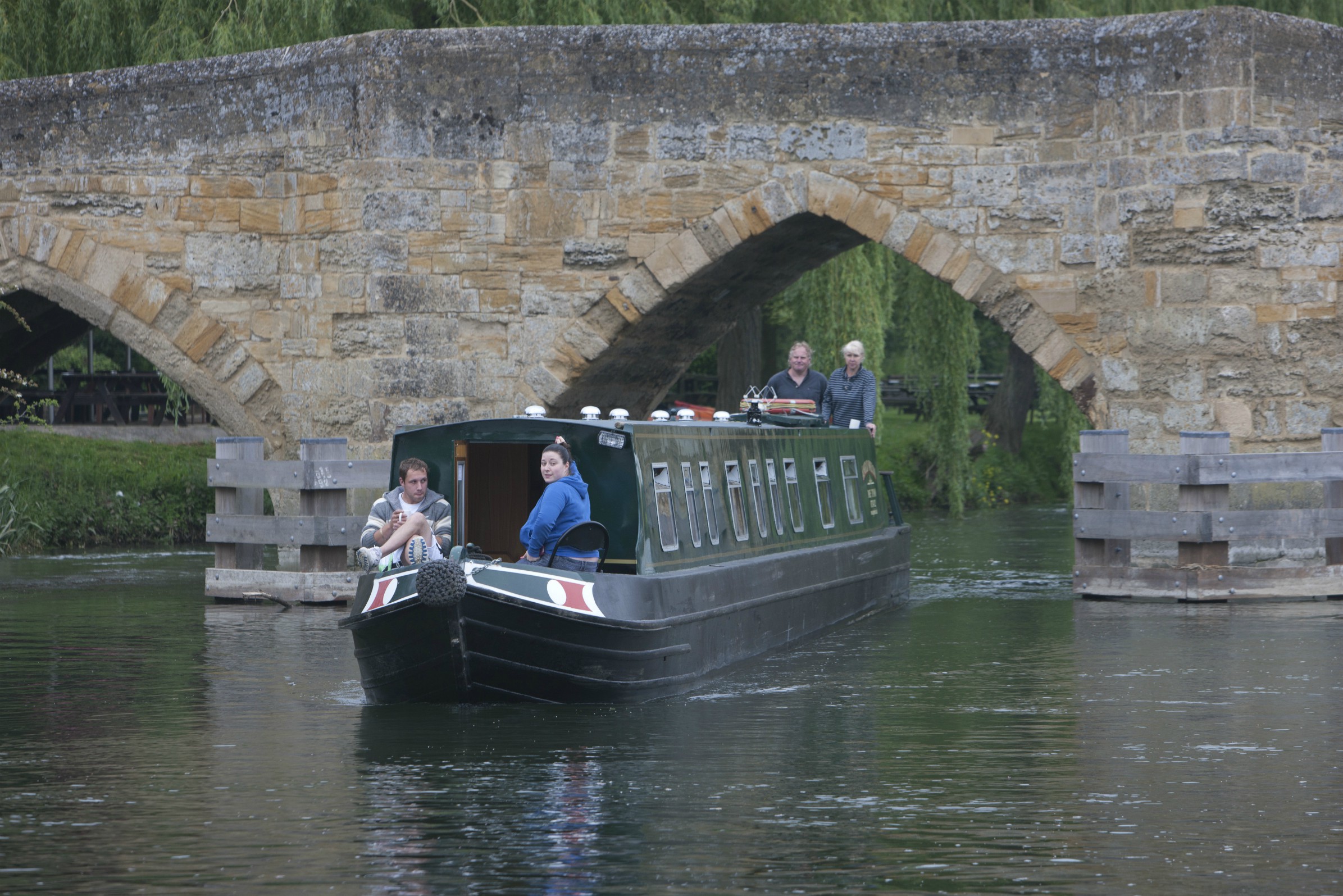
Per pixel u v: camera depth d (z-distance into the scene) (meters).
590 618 19.19
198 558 40.53
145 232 37.62
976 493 63.34
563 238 35.34
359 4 43.81
